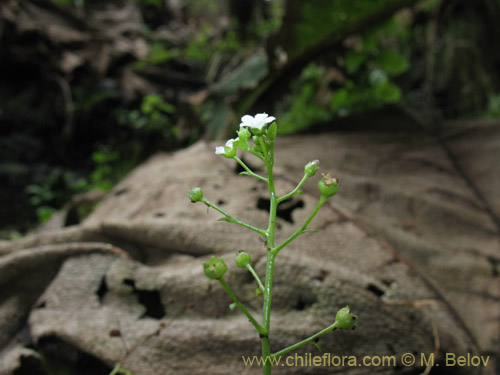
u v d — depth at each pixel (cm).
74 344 8
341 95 21
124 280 9
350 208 11
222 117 21
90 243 10
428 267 10
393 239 10
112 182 28
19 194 29
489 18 30
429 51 29
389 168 13
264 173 12
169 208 10
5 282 9
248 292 9
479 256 10
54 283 9
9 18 30
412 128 16
